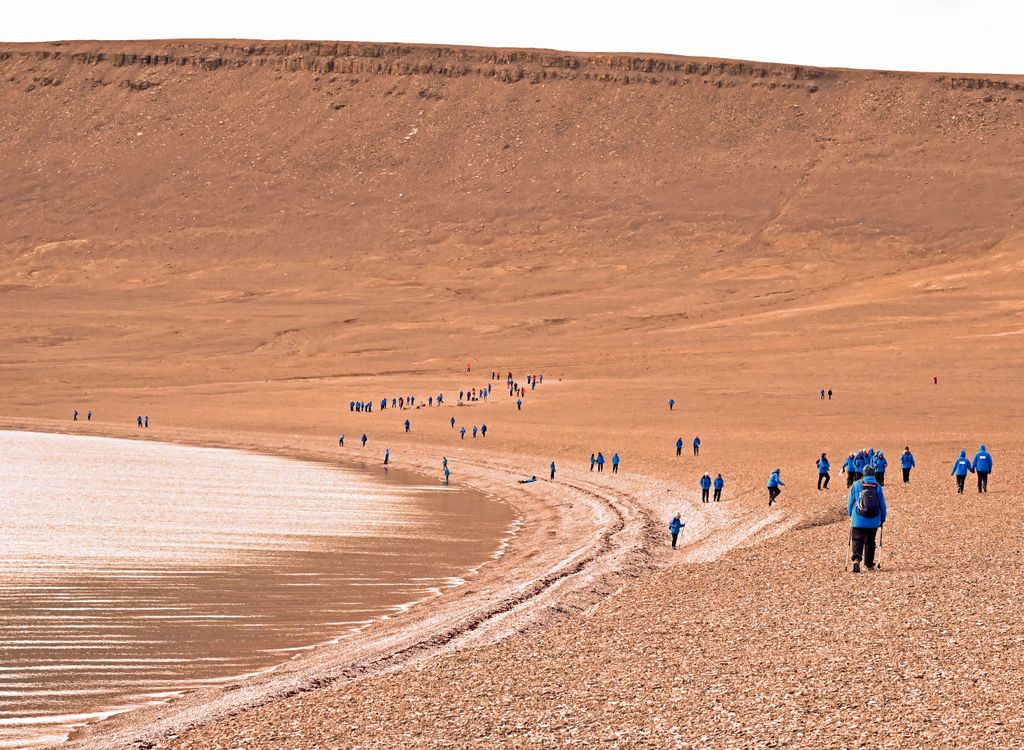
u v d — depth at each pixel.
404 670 29.58
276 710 26.67
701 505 71.81
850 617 31.84
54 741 28.27
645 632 32.38
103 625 40.72
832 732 21.69
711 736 22.03
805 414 131.38
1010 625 29.69
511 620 36.78
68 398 168.62
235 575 50.66
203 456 114.06
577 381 166.75
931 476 70.56
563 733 22.88
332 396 165.38
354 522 69.38
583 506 77.81
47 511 69.75
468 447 117.12
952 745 20.56
